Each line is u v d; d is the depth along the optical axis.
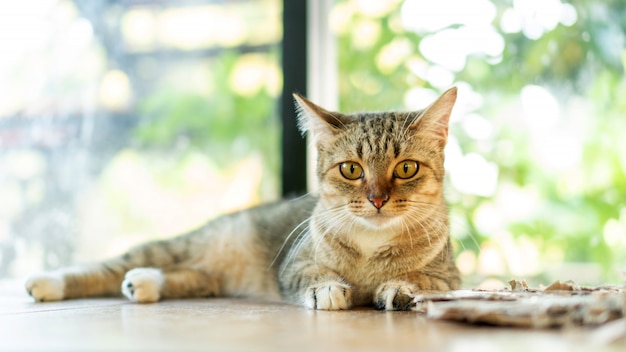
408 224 0.61
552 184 0.87
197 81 0.93
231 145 0.92
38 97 0.93
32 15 0.93
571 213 0.86
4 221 0.91
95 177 0.93
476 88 0.87
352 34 0.90
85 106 0.93
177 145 0.93
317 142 0.65
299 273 0.62
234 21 0.92
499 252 0.85
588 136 0.87
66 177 0.93
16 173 0.92
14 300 0.64
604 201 0.86
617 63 0.86
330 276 0.61
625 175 0.86
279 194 0.89
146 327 0.47
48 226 0.92
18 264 0.91
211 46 0.93
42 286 0.63
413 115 0.64
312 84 0.87
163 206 0.93
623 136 0.86
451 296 0.50
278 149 0.90
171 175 0.93
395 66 0.89
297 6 0.87
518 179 0.87
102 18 0.94
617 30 0.86
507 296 0.50
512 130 0.87
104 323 0.49
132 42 0.94
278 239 0.70
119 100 0.94
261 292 0.70
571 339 0.42
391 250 0.61
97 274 0.67
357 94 0.89
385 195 0.59
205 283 0.72
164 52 0.94
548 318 0.45
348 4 0.90
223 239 0.72
